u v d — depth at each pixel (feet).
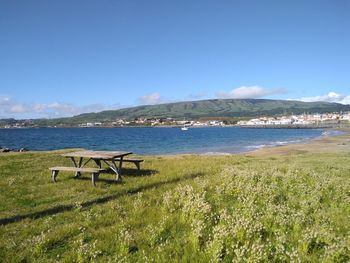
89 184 50.98
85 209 37.37
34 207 38.58
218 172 62.13
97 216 34.50
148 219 33.50
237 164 80.53
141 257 25.08
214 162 84.64
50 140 400.47
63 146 300.40
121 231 28.30
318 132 585.22
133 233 29.73
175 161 86.84
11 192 45.75
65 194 44.37
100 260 24.57
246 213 34.04
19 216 35.14
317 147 202.49
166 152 224.33
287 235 29.45
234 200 41.65
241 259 23.97
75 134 595.88
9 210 37.58
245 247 24.34
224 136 481.46
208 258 24.63
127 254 25.73
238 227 28.53
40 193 45.16
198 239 27.76
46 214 35.78
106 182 52.39
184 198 39.17
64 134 595.88
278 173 57.36
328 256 24.21
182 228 31.42
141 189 47.14
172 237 29.45
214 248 25.30
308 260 24.89
